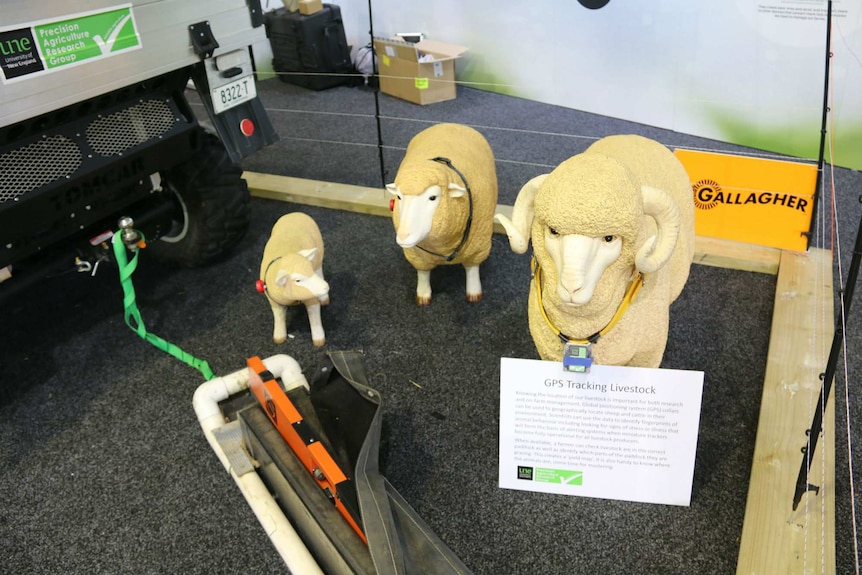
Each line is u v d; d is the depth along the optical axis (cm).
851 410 169
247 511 155
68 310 225
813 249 222
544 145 287
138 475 166
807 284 207
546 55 299
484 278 227
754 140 269
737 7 246
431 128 215
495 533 145
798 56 244
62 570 145
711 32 256
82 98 159
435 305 216
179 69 189
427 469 160
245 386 167
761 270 221
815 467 149
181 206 227
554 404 140
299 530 137
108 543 150
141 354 205
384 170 287
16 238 165
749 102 261
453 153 194
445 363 192
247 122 217
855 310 200
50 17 147
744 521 140
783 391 171
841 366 180
